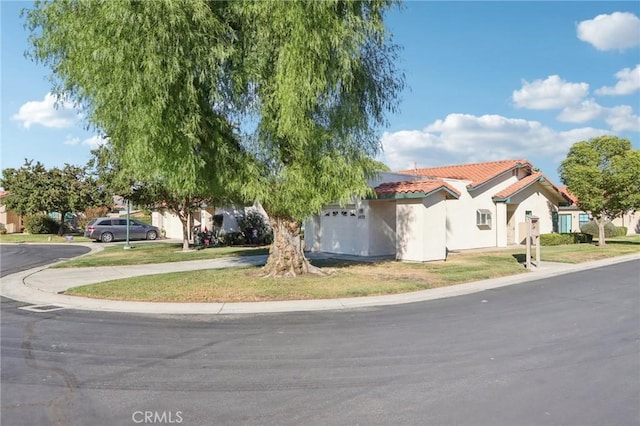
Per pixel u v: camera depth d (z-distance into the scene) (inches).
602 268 656.4
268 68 462.0
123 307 411.5
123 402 195.0
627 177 922.1
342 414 182.4
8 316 378.6
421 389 208.1
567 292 464.8
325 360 251.9
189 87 410.6
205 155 462.0
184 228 997.8
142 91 393.7
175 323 348.2
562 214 1396.4
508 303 413.1
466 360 249.4
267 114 463.5
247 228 1192.2
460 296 453.7
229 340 295.9
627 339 288.0
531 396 198.7
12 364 247.1
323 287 479.2
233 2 440.5
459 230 936.3
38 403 193.9
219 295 446.0
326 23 440.1
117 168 972.6
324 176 482.3
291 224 551.5
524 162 1055.6
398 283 503.2
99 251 1016.9
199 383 217.5
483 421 175.3
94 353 267.6
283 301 426.3
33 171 1658.5
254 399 197.9
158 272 636.7
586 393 201.3
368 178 575.5
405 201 732.0
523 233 1053.2
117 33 378.3
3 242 1376.7
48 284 547.2
